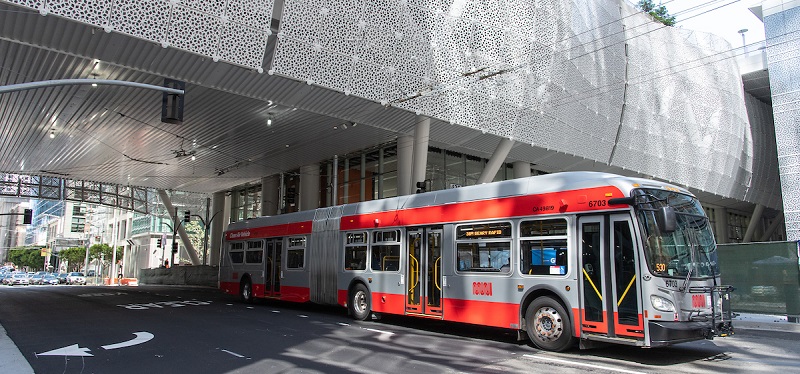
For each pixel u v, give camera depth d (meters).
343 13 16.64
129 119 23.08
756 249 15.57
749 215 61.56
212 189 46.91
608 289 8.94
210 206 58.59
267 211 38.00
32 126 24.34
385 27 17.75
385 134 25.86
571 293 9.41
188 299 22.55
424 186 17.27
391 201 14.14
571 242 9.59
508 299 10.54
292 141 27.42
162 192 47.72
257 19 14.81
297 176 35.84
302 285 17.05
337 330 12.46
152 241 73.88
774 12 30.25
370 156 30.53
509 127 22.48
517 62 22.11
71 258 89.50
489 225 11.23
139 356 9.01
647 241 8.65
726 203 50.69
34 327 12.91
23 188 50.72
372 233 14.55
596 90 27.72
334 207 16.45
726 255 16.22
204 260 47.00
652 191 9.18
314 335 11.60
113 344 10.25
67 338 11.04
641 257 8.59
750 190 46.03
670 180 35.22
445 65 19.50
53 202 122.81
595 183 9.44
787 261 14.91
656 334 8.23
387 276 13.77
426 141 21.03
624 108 30.70
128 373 7.71
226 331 12.12
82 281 59.03
